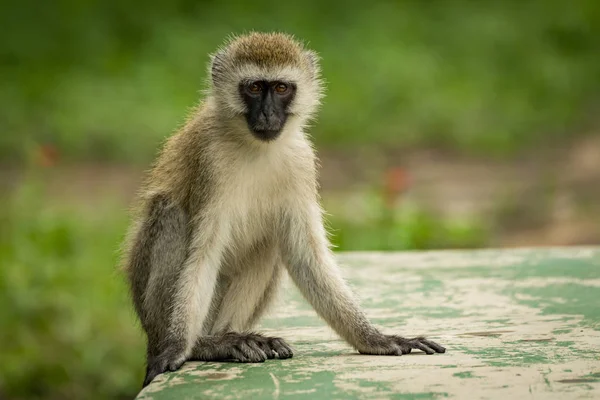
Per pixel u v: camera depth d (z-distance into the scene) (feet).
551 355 31.83
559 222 84.23
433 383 29.07
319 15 149.18
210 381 30.58
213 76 37.83
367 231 69.31
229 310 37.91
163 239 36.17
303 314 41.14
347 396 28.17
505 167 104.99
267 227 37.45
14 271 60.39
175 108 120.16
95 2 148.36
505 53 140.56
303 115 38.29
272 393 28.84
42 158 78.23
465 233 70.54
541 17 150.00
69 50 139.74
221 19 145.28
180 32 140.97
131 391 55.01
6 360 55.11
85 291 61.98
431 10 153.58
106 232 73.67
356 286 44.80
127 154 109.29
